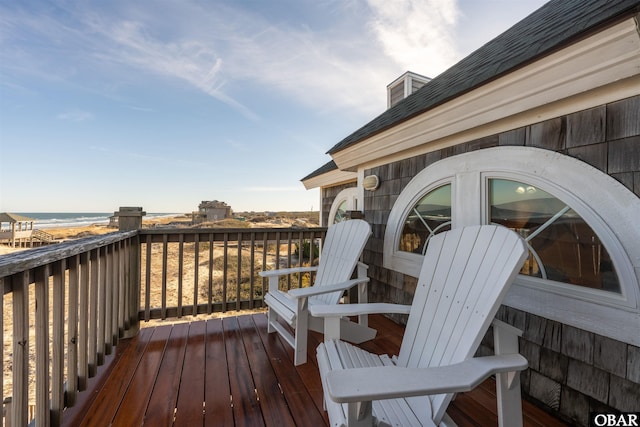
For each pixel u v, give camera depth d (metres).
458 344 1.22
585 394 1.45
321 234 3.51
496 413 1.58
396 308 1.66
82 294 1.67
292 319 2.12
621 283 1.33
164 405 1.60
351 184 5.30
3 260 0.99
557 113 1.60
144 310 2.72
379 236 3.20
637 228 1.29
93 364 1.80
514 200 1.85
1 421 1.01
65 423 1.44
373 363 1.46
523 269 1.80
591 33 1.26
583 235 1.49
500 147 1.90
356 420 0.88
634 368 1.29
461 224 2.16
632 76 1.26
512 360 1.03
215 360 2.12
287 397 1.69
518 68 1.57
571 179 1.52
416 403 1.19
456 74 2.78
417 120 2.33
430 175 2.47
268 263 8.45
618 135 1.35
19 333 1.08
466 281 1.36
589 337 1.45
